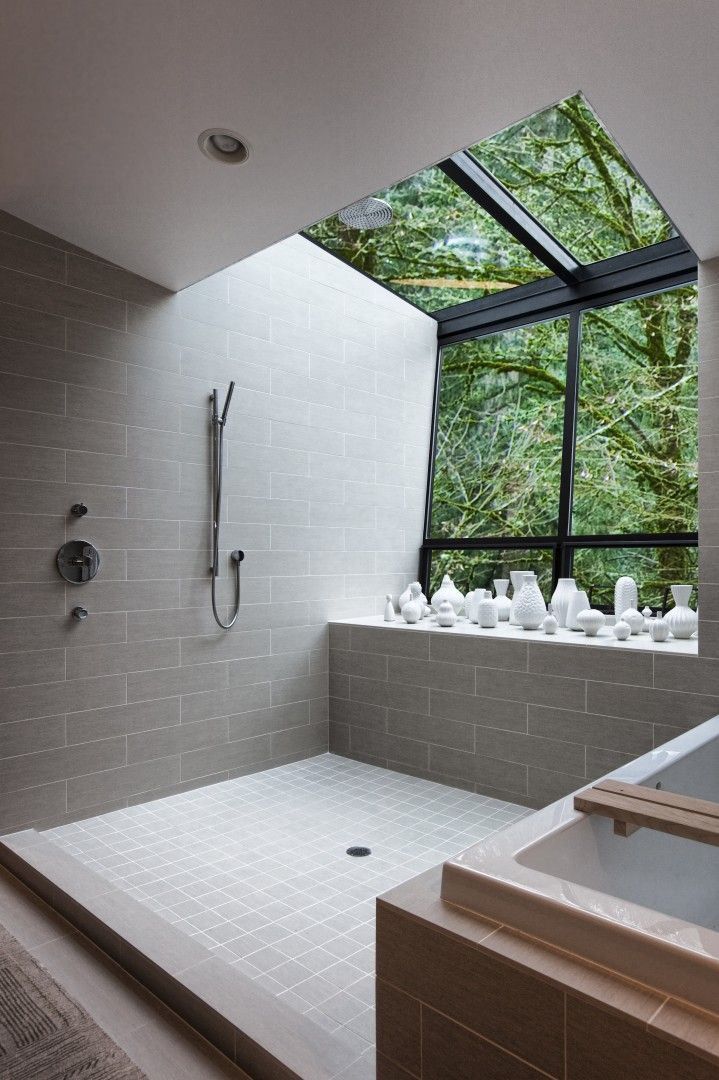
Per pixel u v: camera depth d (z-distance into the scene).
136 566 3.63
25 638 3.24
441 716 3.98
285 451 4.34
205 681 3.92
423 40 2.12
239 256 3.48
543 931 1.42
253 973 2.15
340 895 2.65
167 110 2.45
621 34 2.05
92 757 3.46
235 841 3.15
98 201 3.02
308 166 2.76
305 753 4.45
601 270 4.40
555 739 3.53
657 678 3.21
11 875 2.95
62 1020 2.01
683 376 4.18
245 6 2.00
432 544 5.21
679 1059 1.15
